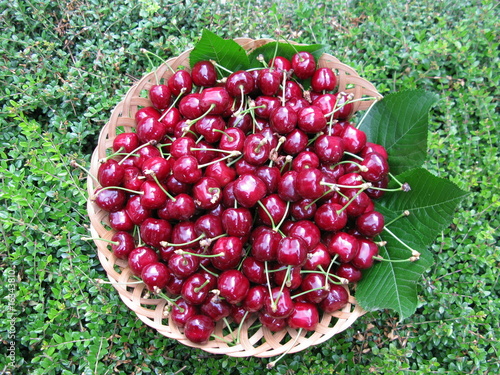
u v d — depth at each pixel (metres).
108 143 0.44
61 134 0.50
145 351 0.46
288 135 0.41
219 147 0.42
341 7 0.57
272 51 0.46
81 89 0.51
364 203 0.40
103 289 0.46
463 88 0.56
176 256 0.38
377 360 0.46
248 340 0.39
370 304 0.39
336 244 0.38
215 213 0.41
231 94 0.42
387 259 0.40
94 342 0.42
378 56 0.54
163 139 0.45
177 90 0.44
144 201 0.40
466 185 0.50
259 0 0.59
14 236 0.47
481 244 0.48
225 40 0.42
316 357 0.46
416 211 0.41
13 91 0.51
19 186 0.46
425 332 0.48
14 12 0.52
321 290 0.38
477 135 0.53
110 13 0.54
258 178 0.38
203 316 0.38
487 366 0.46
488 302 0.46
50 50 0.51
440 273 0.48
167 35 0.54
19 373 0.46
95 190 0.41
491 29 0.56
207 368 0.47
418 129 0.42
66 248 0.44
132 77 0.53
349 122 0.49
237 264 0.39
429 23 0.57
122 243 0.41
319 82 0.44
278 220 0.39
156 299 0.41
